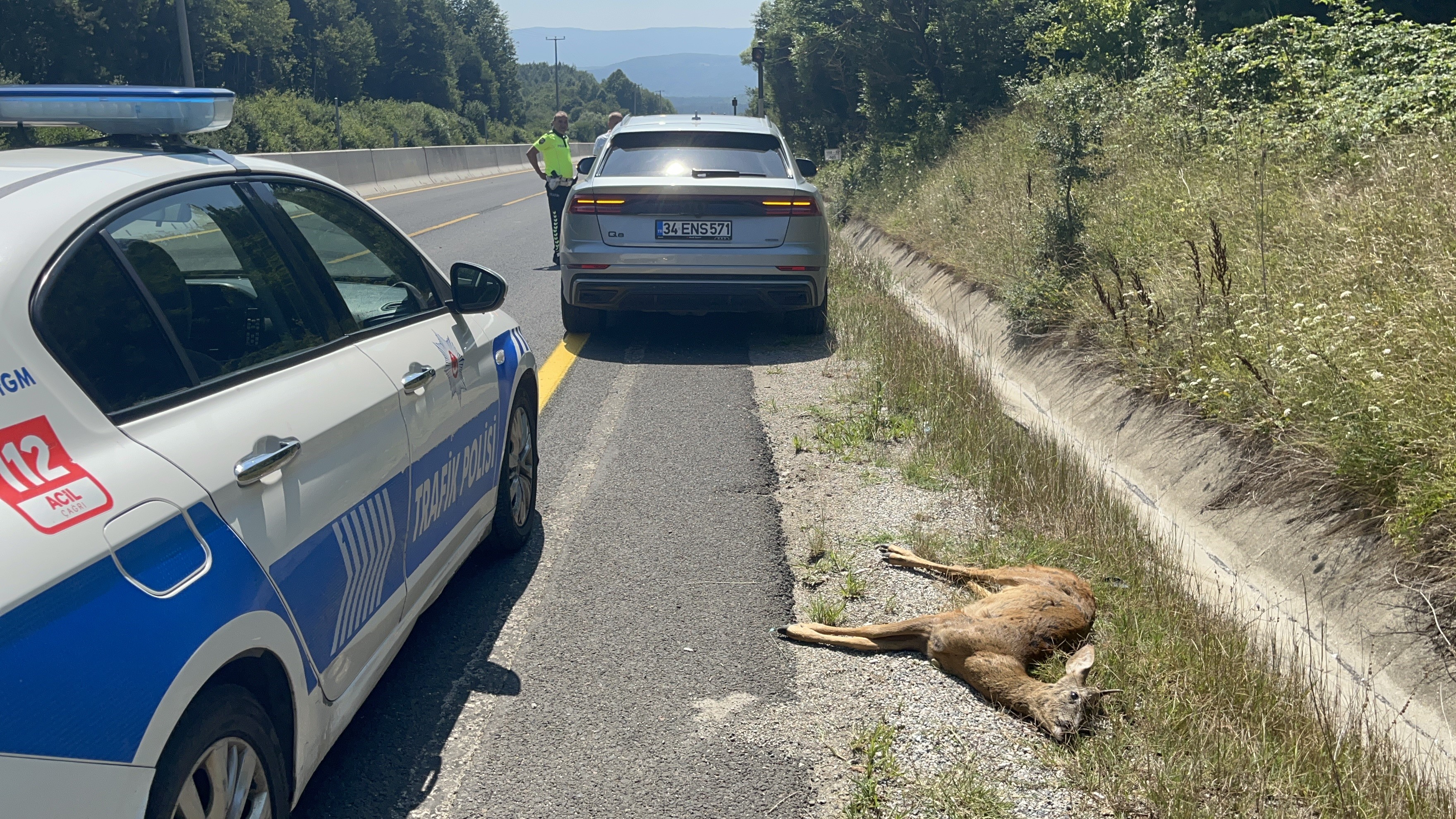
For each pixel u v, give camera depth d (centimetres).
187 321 246
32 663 167
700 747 320
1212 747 312
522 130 10456
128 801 182
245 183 299
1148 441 624
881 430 630
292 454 253
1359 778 307
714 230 817
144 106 282
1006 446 573
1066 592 387
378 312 345
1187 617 400
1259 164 870
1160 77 1326
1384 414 466
